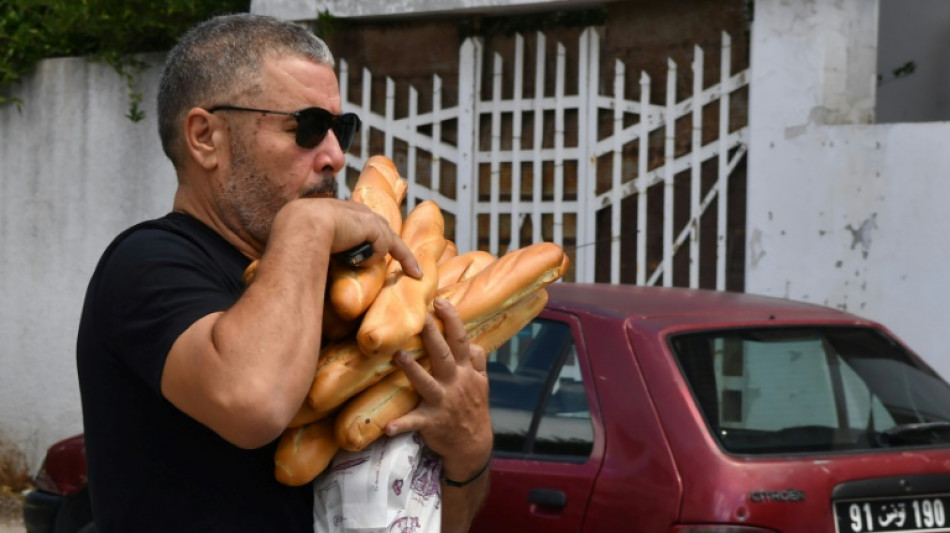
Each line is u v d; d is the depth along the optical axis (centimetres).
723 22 715
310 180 245
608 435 440
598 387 453
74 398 893
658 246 738
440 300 238
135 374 227
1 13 898
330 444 230
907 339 642
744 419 432
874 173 650
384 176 279
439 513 248
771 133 680
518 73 782
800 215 671
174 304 222
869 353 475
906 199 641
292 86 242
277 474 227
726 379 444
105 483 232
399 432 231
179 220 242
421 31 814
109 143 879
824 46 665
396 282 235
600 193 756
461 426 242
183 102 245
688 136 726
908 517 426
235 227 245
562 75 766
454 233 804
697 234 720
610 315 470
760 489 405
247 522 227
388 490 231
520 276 253
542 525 446
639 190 741
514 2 758
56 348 899
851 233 657
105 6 856
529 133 781
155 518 227
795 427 435
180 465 226
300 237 219
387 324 222
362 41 835
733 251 713
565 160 767
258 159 241
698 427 420
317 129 243
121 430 229
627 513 423
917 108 849
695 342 451
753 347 456
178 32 859
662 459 420
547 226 774
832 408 447
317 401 222
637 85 747
